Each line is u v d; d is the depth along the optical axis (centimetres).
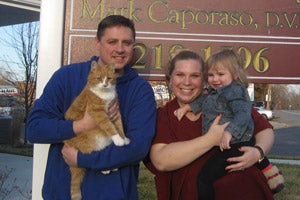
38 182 321
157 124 258
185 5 354
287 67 356
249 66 355
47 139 243
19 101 1488
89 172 251
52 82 262
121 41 257
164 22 351
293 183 739
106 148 242
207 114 254
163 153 243
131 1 350
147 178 684
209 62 274
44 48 333
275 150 1309
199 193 241
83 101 251
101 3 347
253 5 357
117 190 244
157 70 349
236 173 242
